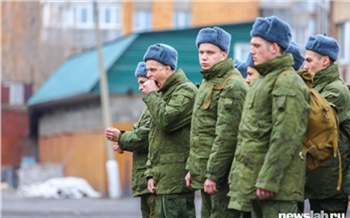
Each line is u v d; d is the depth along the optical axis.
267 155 10.15
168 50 13.13
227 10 75.88
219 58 11.96
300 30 77.50
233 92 11.62
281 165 10.07
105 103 44.62
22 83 68.94
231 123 11.54
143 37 48.19
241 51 48.84
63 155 55.06
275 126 10.16
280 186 10.10
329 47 12.45
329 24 39.88
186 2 77.19
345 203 12.40
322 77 12.48
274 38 10.45
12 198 46.69
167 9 77.38
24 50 69.56
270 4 77.00
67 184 48.34
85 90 47.62
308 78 10.78
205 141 11.96
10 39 69.44
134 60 48.16
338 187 11.16
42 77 69.44
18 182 56.72
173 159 13.01
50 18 71.56
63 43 71.56
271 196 10.10
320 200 12.24
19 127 63.22
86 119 50.91
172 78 13.04
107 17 79.19
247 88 11.73
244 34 48.97
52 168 53.41
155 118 12.81
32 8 70.06
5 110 63.19
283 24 10.49
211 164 11.50
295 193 10.14
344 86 12.46
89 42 75.69
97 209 36.09
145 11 77.94
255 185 10.28
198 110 12.02
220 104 11.64
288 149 10.08
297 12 77.38
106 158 48.41
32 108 59.59
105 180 48.47
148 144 14.09
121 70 48.00
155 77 13.08
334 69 12.48
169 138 13.01
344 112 12.34
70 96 50.09
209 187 11.52
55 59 70.38
